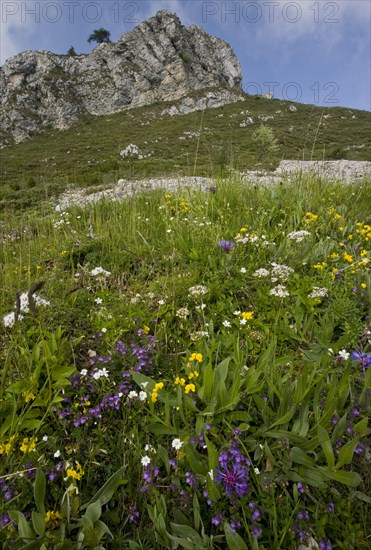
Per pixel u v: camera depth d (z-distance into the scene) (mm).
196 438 1735
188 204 5008
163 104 102812
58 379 1988
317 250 3521
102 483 1673
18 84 102938
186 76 109938
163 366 2266
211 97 100375
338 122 74688
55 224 5281
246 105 96125
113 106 105812
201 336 2361
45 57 109312
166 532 1406
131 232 4398
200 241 3838
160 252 3922
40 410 1935
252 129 72562
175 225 4422
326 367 2041
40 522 1411
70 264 3910
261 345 2416
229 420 1820
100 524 1433
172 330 2676
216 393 1885
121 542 1450
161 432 1797
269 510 1460
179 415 1888
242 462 1603
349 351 2371
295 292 2869
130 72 110438
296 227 4215
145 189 6781
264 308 2809
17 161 55031
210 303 2982
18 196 11945
